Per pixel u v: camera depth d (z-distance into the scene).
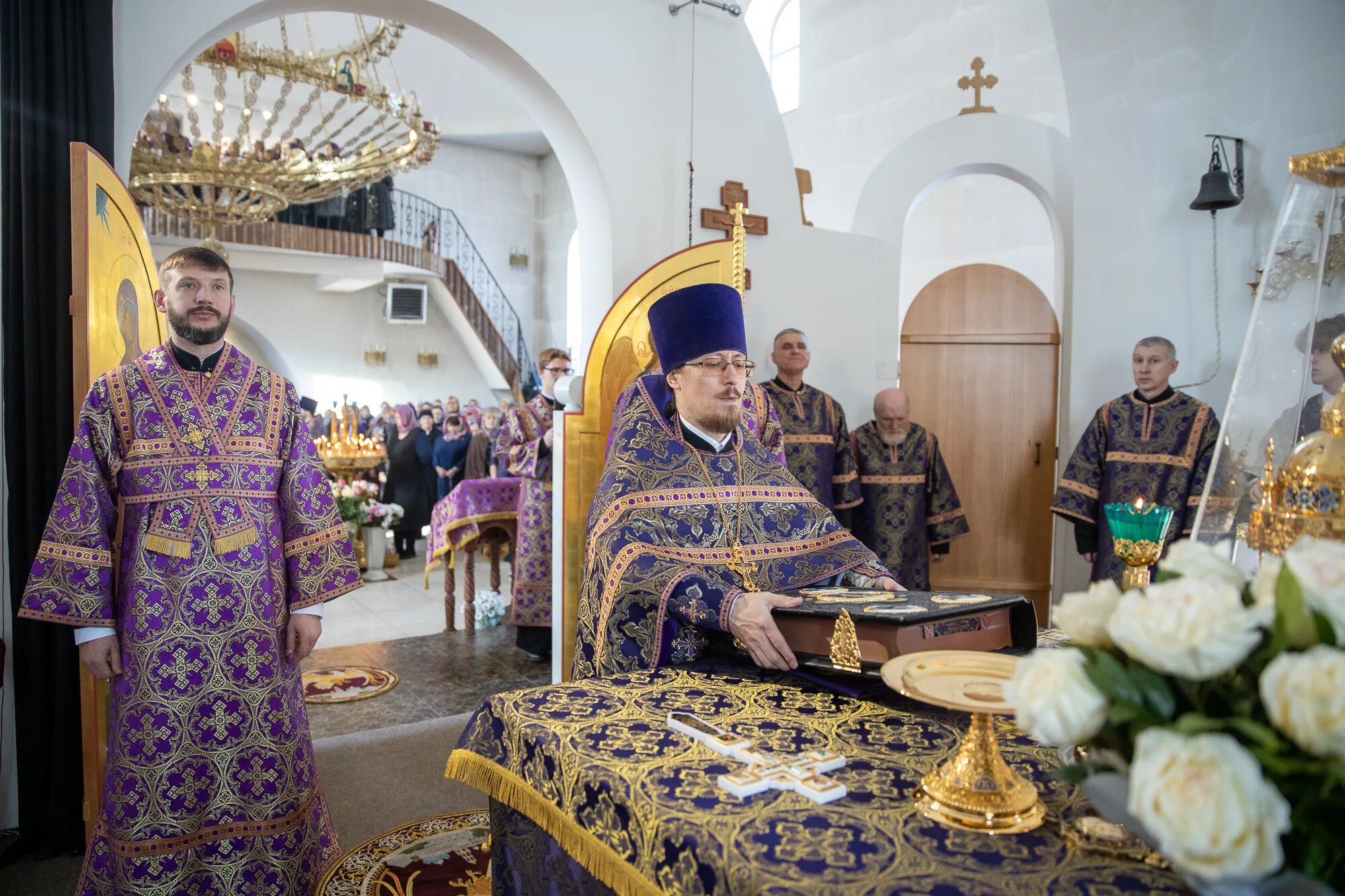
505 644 5.28
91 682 2.51
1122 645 0.76
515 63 3.92
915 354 5.47
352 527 7.59
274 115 6.68
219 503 2.13
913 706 1.37
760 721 1.30
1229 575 0.81
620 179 4.10
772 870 0.87
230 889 2.09
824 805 1.01
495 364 15.81
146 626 2.06
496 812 1.40
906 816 0.98
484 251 16.52
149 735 2.04
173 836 2.05
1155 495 4.11
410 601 6.63
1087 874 0.85
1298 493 1.08
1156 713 0.75
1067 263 5.18
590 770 1.13
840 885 0.84
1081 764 0.86
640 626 1.76
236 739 2.11
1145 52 4.80
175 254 2.18
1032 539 5.33
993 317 5.35
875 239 5.00
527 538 4.82
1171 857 0.70
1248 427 1.29
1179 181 4.74
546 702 1.39
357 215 13.54
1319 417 1.24
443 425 10.98
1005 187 7.73
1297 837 0.70
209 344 2.21
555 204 16.72
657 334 2.16
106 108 2.87
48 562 2.05
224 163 6.55
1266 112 4.48
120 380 2.15
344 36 10.77
